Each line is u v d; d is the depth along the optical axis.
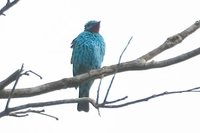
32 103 6.93
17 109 6.70
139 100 7.02
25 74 6.59
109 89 7.02
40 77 6.69
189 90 6.99
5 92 8.20
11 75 6.78
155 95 7.00
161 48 8.73
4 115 6.56
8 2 6.31
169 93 6.99
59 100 7.23
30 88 8.42
